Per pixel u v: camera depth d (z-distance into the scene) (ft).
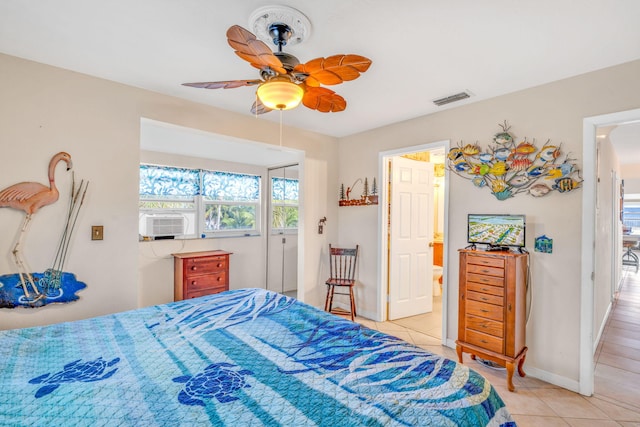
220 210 15.07
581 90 7.29
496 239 8.23
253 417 3.08
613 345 9.98
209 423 2.99
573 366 7.34
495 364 8.49
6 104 6.59
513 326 7.32
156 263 12.87
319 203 12.87
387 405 3.26
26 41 6.13
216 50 6.45
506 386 7.54
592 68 7.00
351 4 4.90
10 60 6.63
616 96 6.83
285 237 16.79
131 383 3.67
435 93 8.50
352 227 13.03
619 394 7.22
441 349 9.59
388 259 12.26
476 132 9.07
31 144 6.85
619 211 18.03
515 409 6.64
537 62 6.75
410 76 7.45
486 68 7.04
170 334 5.16
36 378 3.76
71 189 7.31
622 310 13.61
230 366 4.11
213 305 6.72
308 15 5.18
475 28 5.52
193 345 4.75
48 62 6.96
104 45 6.27
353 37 5.83
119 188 7.97
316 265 12.84
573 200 7.40
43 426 2.93
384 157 11.93
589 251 7.18
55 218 7.13
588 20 5.25
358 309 12.85
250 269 15.55
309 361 4.27
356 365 4.16
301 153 12.36
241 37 4.14
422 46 6.14
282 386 3.64
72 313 7.34
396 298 12.36
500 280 7.50
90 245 7.55
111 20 5.43
